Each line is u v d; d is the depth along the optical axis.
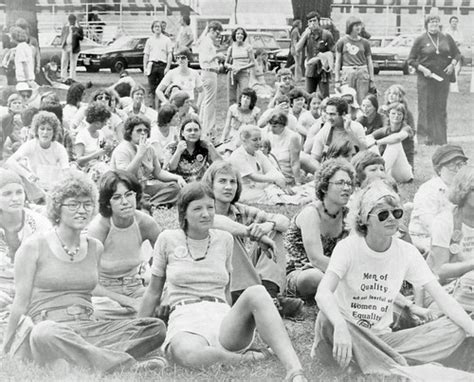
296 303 8.36
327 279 6.96
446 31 25.86
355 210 7.04
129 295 7.96
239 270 8.00
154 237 8.07
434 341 6.97
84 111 14.96
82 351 6.69
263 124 15.98
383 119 16.20
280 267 8.36
